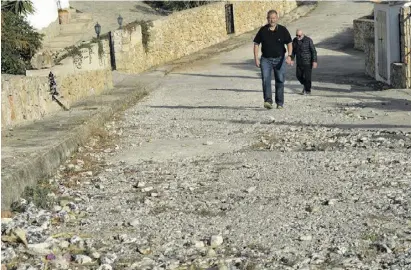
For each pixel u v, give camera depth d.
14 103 16.97
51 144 14.17
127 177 13.24
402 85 25.75
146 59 40.91
